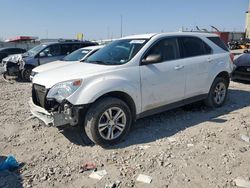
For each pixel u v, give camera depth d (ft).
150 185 12.34
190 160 14.37
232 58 24.16
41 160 14.92
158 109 18.76
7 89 35.47
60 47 46.50
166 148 15.76
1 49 91.45
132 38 19.83
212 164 13.94
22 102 27.48
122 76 16.70
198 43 21.62
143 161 14.39
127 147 16.07
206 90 21.97
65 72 16.94
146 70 17.66
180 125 19.38
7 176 13.39
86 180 12.90
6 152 16.03
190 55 20.65
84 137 17.57
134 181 12.67
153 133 18.01
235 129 18.42
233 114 21.68
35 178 13.16
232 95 28.35
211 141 16.60
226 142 16.43
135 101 17.25
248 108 23.47
